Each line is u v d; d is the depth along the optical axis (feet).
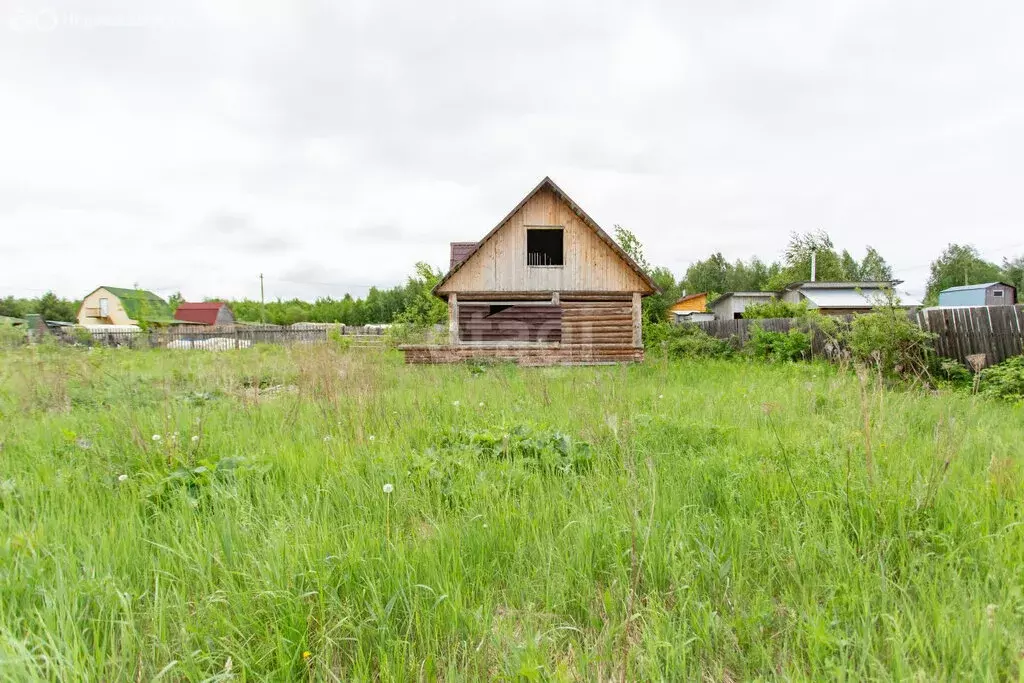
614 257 50.16
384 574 7.09
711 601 6.71
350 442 13.65
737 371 35.47
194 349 66.80
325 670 5.46
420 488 10.53
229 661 5.28
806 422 15.37
